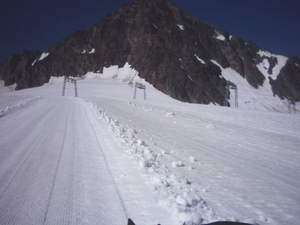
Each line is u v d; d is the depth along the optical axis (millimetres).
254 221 4250
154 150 9188
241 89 138375
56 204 4688
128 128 13719
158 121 18234
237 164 7953
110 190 5336
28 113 17953
